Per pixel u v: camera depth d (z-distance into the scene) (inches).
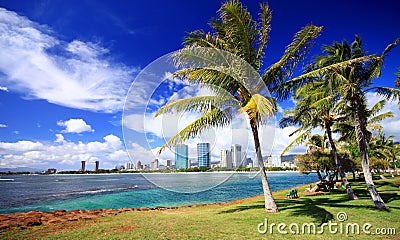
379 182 1069.1
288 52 374.3
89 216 441.7
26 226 350.6
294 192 663.8
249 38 380.5
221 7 345.7
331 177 832.9
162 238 262.4
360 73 449.7
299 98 542.0
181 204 713.6
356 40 443.5
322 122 622.5
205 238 257.8
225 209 481.1
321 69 380.5
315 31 346.9
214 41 381.4
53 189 1498.5
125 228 318.3
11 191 1398.9
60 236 284.2
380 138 1323.8
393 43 378.6
